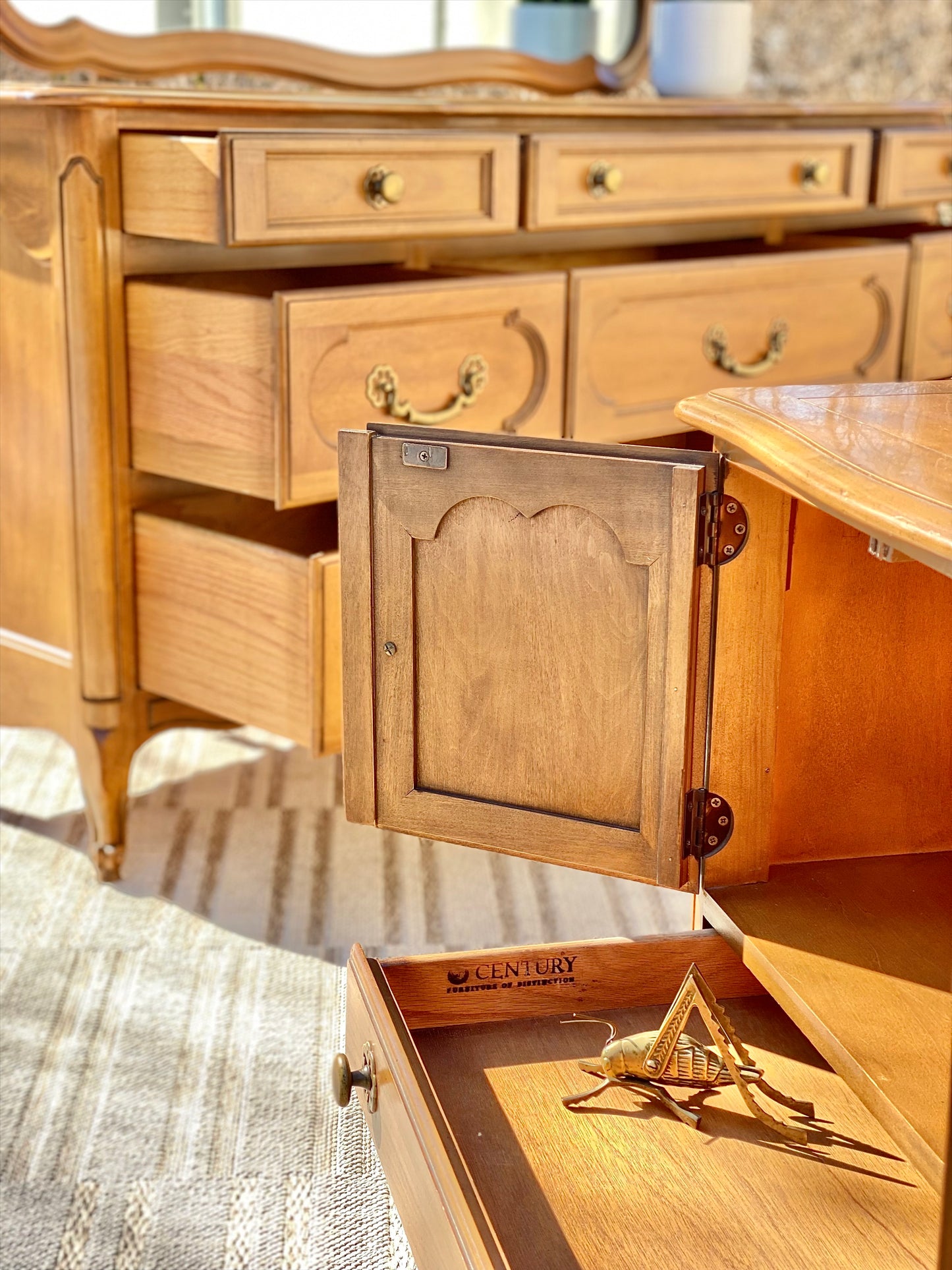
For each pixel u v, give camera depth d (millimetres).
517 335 1898
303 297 1604
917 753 1272
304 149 1630
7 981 1630
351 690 1226
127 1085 1438
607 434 2035
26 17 2057
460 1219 879
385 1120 1085
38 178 1739
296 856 1993
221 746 2426
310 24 2336
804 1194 1016
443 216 1810
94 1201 1266
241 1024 1554
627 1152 1061
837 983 1082
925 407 1022
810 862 1280
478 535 1135
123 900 1845
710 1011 1093
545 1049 1180
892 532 759
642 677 1112
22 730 2453
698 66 2430
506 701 1170
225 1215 1250
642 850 1154
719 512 1079
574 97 2658
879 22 2996
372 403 1729
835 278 2252
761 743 1194
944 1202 726
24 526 1934
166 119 1716
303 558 1654
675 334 2078
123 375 1802
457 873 1964
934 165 2408
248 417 1666
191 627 1823
